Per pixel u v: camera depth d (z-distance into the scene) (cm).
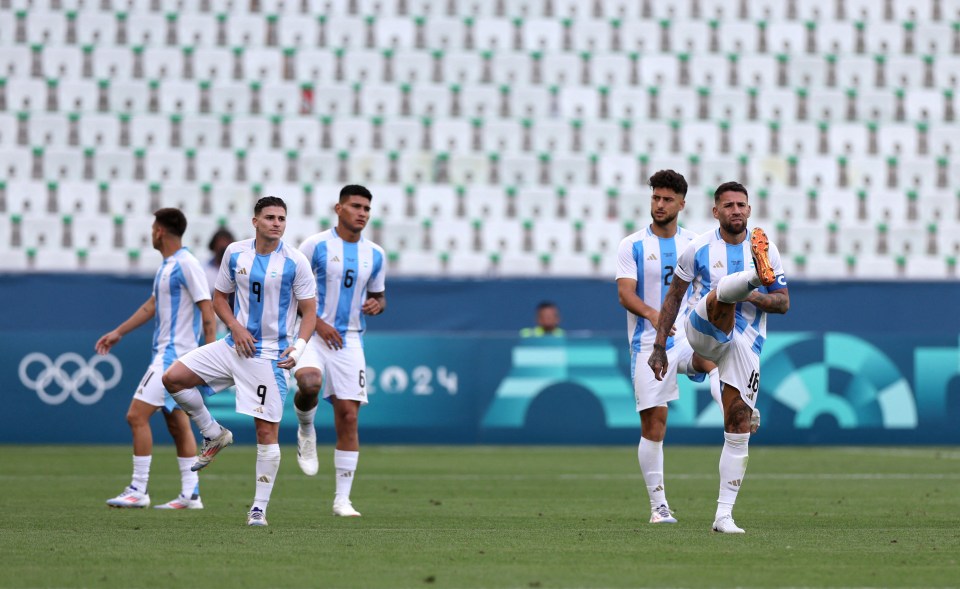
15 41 7231
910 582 1811
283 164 6994
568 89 7388
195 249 6731
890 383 5456
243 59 7319
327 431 5375
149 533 2467
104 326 5381
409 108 7306
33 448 5109
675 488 3719
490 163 7094
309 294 2702
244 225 6800
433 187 6925
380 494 3525
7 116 6994
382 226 6775
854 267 6994
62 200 6781
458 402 5369
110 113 7100
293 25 7419
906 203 7219
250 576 1855
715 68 7531
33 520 2761
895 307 5688
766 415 5428
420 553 2141
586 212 7012
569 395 5406
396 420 5331
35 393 5234
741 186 2586
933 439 5456
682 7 7669
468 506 3180
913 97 7588
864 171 7312
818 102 7512
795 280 5650
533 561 2034
